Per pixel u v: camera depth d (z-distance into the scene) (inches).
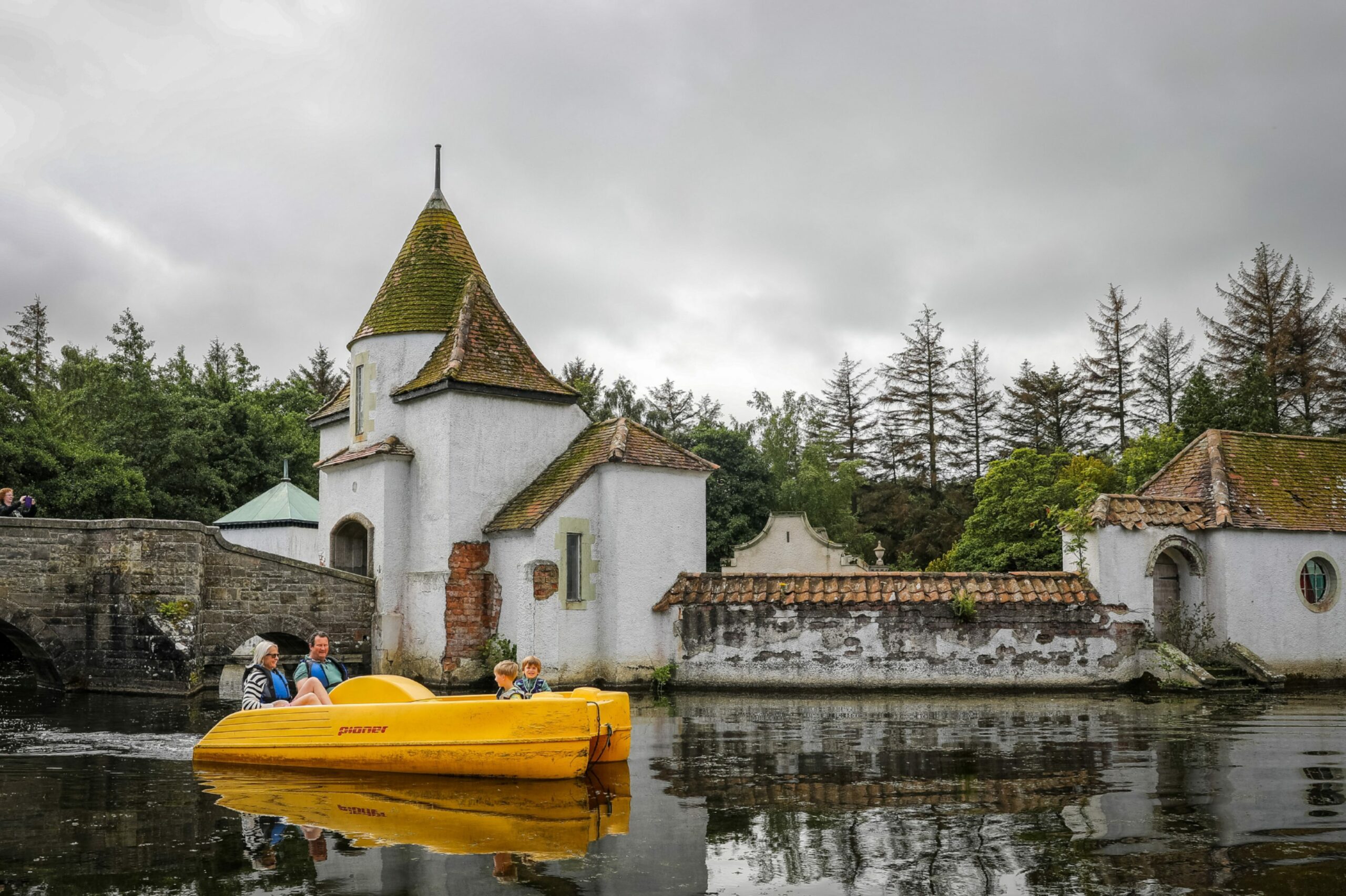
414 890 256.1
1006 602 786.2
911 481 2519.7
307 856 288.5
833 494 1966.0
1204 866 274.8
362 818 339.9
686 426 2571.4
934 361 2605.8
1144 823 323.0
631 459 838.5
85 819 338.0
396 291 960.3
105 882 263.3
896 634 789.2
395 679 472.1
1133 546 807.7
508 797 374.9
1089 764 435.2
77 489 1274.6
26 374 1935.3
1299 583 862.5
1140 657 791.7
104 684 780.6
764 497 1784.0
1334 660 856.3
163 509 1530.5
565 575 818.8
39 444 1262.3
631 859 284.8
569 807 355.9
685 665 816.3
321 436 1076.5
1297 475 920.9
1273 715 610.2
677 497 872.3
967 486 2490.2
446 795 382.0
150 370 2113.7
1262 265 2055.9
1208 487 873.5
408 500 898.1
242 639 812.0
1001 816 335.0
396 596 884.0
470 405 868.0
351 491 942.4
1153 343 2361.0
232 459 1683.1
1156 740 505.7
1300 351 1966.0
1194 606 847.1
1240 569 836.6
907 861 280.1
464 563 845.2
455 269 972.6
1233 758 448.5
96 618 787.4
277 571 833.5
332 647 856.3
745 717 612.4
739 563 1492.4
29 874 270.1
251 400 2100.1
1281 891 252.1
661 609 829.2
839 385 2738.7
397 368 924.0
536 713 419.2
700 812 345.4
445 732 430.9
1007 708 654.5
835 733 538.0
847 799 364.8
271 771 438.6
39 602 773.3
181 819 338.3
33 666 865.5
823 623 797.2
